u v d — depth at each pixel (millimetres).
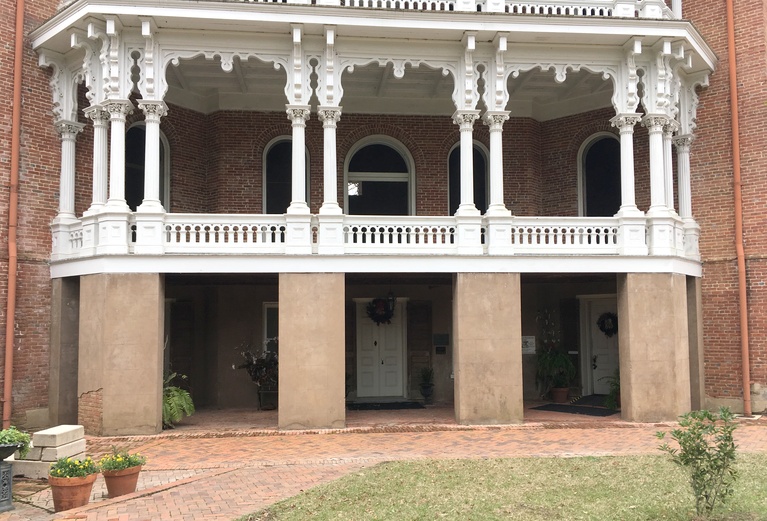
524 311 17875
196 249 13070
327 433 12625
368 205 17297
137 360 12555
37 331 13883
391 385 17516
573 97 17328
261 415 15094
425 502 7824
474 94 13734
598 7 14656
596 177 17250
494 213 13664
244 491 8453
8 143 13633
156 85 13039
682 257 14117
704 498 7418
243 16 12695
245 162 16672
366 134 17094
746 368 14719
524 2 14547
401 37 13445
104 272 12570
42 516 7723
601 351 17625
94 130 13398
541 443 11578
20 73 13781
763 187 14875
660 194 13969
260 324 16844
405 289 17609
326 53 13328
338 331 13117
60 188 14266
